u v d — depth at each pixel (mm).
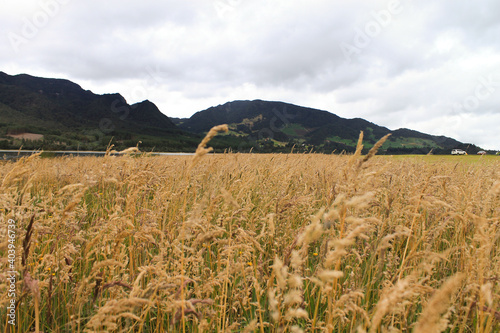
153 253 2789
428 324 760
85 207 2967
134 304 1461
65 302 2168
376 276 2443
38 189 4004
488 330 1587
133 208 2773
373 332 1071
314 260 2783
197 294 2029
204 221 2109
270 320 2059
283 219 3104
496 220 2023
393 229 2869
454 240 2857
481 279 1650
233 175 4305
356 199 1282
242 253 2430
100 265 1702
